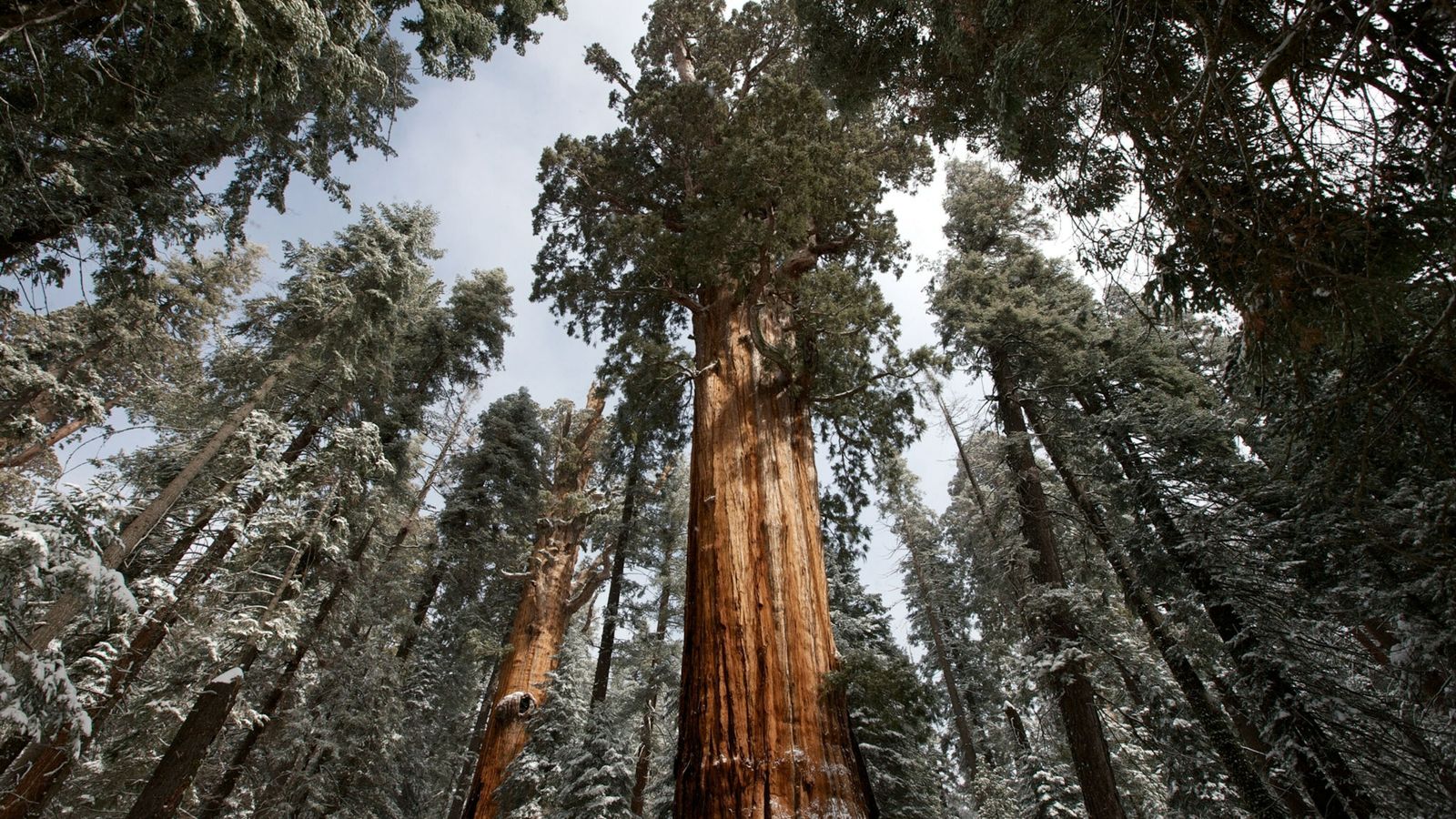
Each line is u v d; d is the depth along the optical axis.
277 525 12.55
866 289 9.42
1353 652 10.18
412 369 20.61
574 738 12.77
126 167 8.22
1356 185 3.34
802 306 8.69
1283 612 10.30
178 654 12.59
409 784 18.47
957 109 6.24
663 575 18.81
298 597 12.82
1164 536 11.73
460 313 21.83
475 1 9.89
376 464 13.79
